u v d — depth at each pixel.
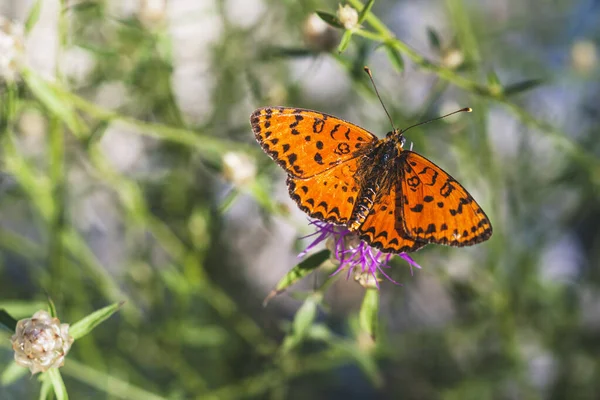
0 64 0.35
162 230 0.39
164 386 0.42
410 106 0.42
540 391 0.42
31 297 0.41
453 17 0.39
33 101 0.37
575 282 0.42
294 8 0.42
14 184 0.41
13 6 0.42
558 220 0.41
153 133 0.36
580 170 0.39
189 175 0.41
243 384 0.39
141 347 0.40
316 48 0.37
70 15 0.41
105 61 0.40
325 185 0.33
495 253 0.39
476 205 0.32
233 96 0.42
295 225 0.37
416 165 0.33
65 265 0.39
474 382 0.41
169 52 0.38
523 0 0.48
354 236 0.33
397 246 0.32
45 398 0.32
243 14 0.44
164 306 0.41
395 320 0.44
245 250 0.44
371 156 0.33
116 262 0.44
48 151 0.39
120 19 0.38
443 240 0.32
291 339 0.34
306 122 0.33
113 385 0.37
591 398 0.41
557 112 0.44
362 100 0.43
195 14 0.42
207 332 0.39
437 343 0.42
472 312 0.42
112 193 0.42
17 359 0.32
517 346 0.41
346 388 0.44
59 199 0.37
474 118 0.40
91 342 0.38
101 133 0.36
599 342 0.41
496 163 0.41
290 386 0.43
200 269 0.39
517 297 0.40
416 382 0.43
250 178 0.36
